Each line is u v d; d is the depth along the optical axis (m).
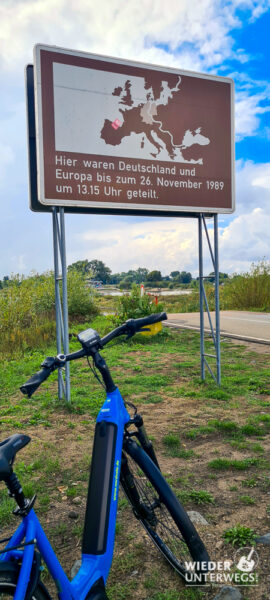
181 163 6.47
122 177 6.08
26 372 8.32
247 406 5.77
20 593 1.45
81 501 3.39
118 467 2.13
